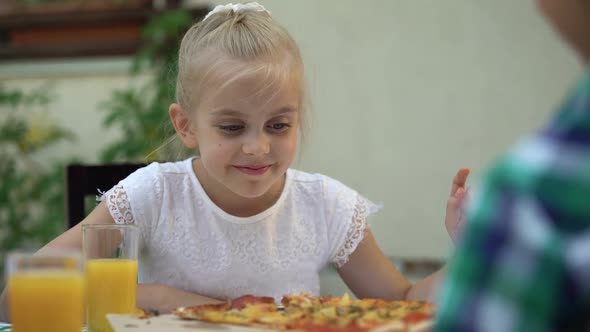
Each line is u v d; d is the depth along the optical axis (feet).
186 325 2.64
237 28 3.79
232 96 3.53
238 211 4.25
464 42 8.47
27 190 9.73
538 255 1.28
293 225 4.35
